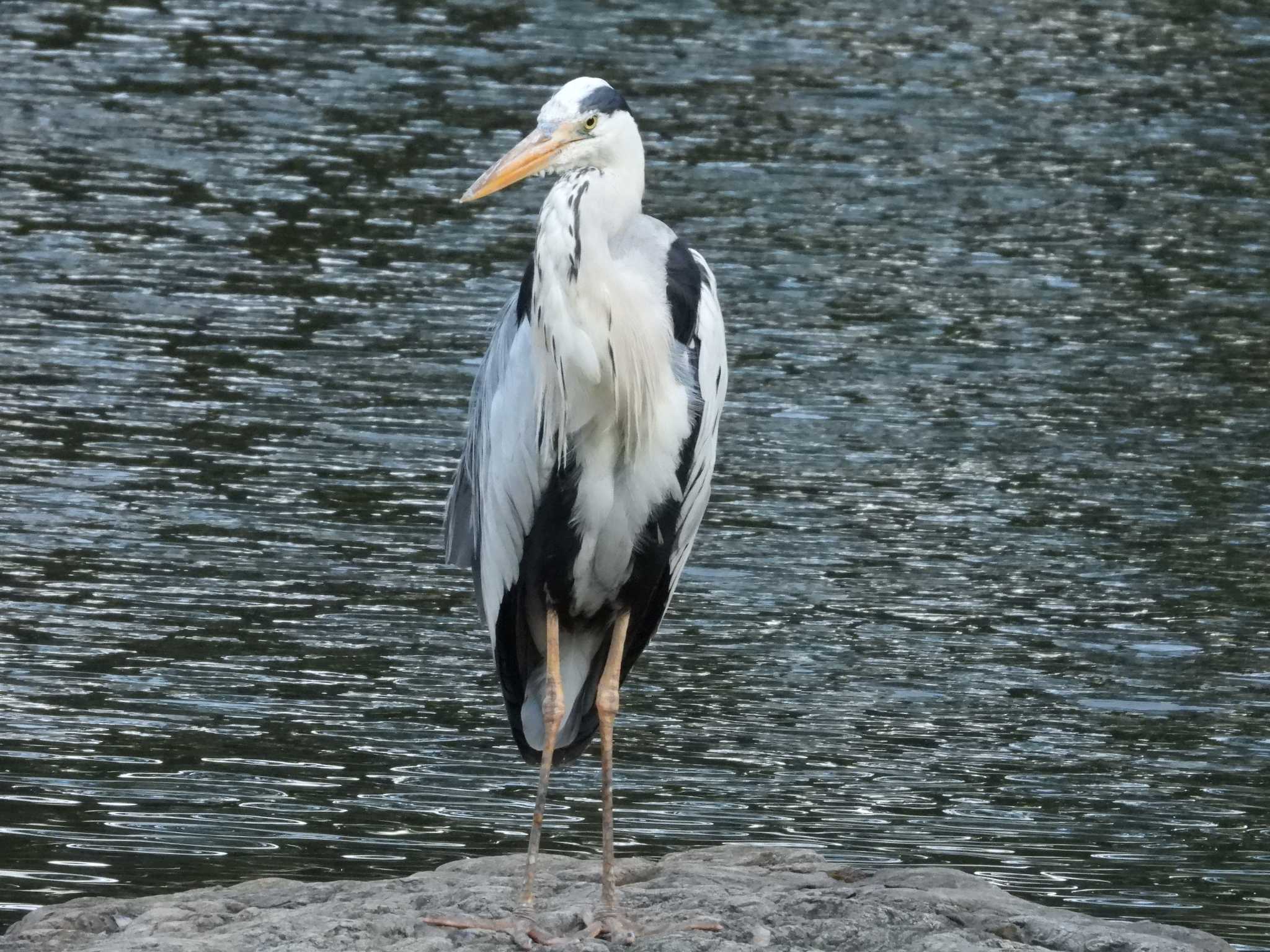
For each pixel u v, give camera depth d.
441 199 22.75
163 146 23.81
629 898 8.73
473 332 19.11
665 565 8.50
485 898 8.57
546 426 8.16
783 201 23.22
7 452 15.97
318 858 10.44
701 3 31.47
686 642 13.66
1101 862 10.80
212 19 29.28
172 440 16.41
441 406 17.41
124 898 9.41
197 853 10.42
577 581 8.38
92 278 19.91
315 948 7.88
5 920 9.50
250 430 16.70
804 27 30.59
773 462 16.73
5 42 27.59
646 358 8.12
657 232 8.44
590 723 8.98
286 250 20.97
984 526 15.72
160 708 12.23
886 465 16.78
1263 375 19.09
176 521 14.98
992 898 8.87
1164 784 11.89
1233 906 10.30
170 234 21.22
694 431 8.52
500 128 24.94
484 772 11.70
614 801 11.39
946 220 23.09
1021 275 21.55
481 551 8.75
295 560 14.49
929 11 32.03
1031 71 28.94
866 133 25.86
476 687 12.84
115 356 18.08
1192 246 22.69
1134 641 13.90
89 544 14.50
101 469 15.75
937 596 14.52
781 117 26.19
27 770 11.30
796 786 11.65
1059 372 19.00
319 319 19.27
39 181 22.42
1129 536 15.61
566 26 29.61
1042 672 13.41
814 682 13.12
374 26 29.16
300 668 12.93
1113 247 22.56
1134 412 18.11
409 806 11.18
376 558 14.59
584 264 7.98
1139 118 27.09
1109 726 12.62
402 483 15.87
